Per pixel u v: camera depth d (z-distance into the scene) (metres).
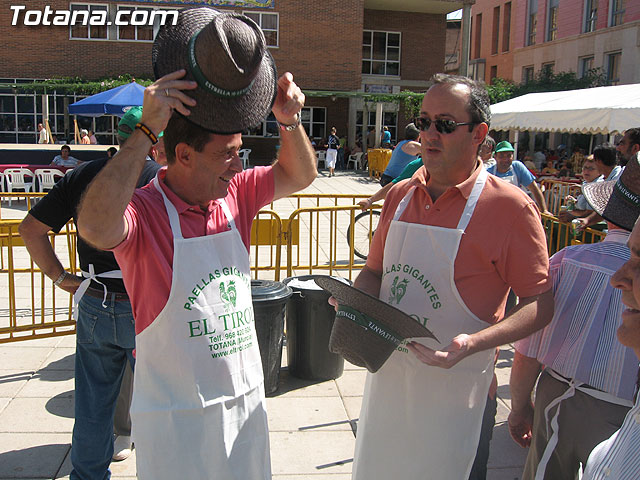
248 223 2.22
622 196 2.20
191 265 1.92
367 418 2.36
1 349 5.10
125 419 3.54
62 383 4.48
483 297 2.18
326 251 9.04
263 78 1.87
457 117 2.12
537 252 2.12
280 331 4.29
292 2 26.28
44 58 25.12
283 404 4.23
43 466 3.43
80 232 1.74
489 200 2.14
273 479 3.36
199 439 1.92
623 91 10.35
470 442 2.28
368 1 27.58
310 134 27.88
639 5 23.30
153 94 1.64
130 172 1.66
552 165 19.83
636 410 1.58
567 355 2.25
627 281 1.49
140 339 1.97
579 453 2.20
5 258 8.12
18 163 15.97
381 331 2.02
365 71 29.36
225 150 1.85
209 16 1.83
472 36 36.53
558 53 28.30
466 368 2.23
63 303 6.32
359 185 19.61
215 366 1.95
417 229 2.23
